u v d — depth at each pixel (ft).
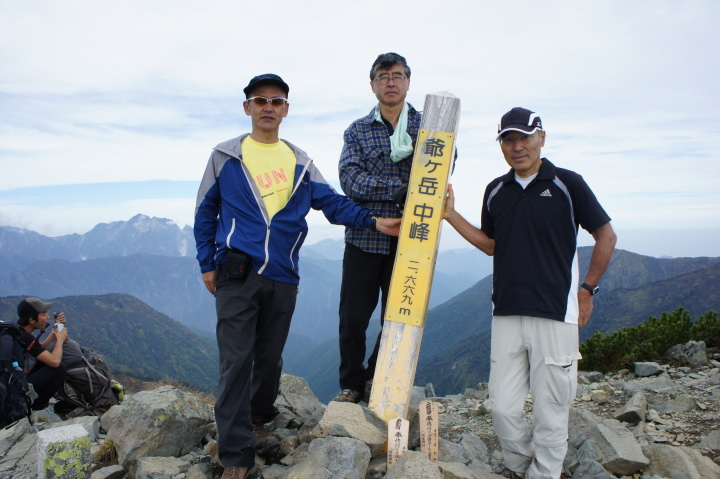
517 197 12.76
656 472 13.53
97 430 17.25
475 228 14.48
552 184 12.46
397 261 13.99
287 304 13.78
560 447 12.34
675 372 23.41
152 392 15.88
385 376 13.57
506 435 12.91
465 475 11.42
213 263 13.73
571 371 12.21
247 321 12.89
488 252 14.56
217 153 13.91
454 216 14.46
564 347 12.10
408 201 14.14
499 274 12.88
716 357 24.70
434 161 14.16
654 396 19.84
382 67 14.98
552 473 12.30
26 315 22.62
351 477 10.79
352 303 15.96
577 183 12.39
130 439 14.21
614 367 26.11
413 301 13.78
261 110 13.67
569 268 12.33
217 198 14.02
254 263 13.04
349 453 11.15
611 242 12.18
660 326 27.35
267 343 13.96
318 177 15.05
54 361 21.57
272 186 13.71
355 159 15.79
